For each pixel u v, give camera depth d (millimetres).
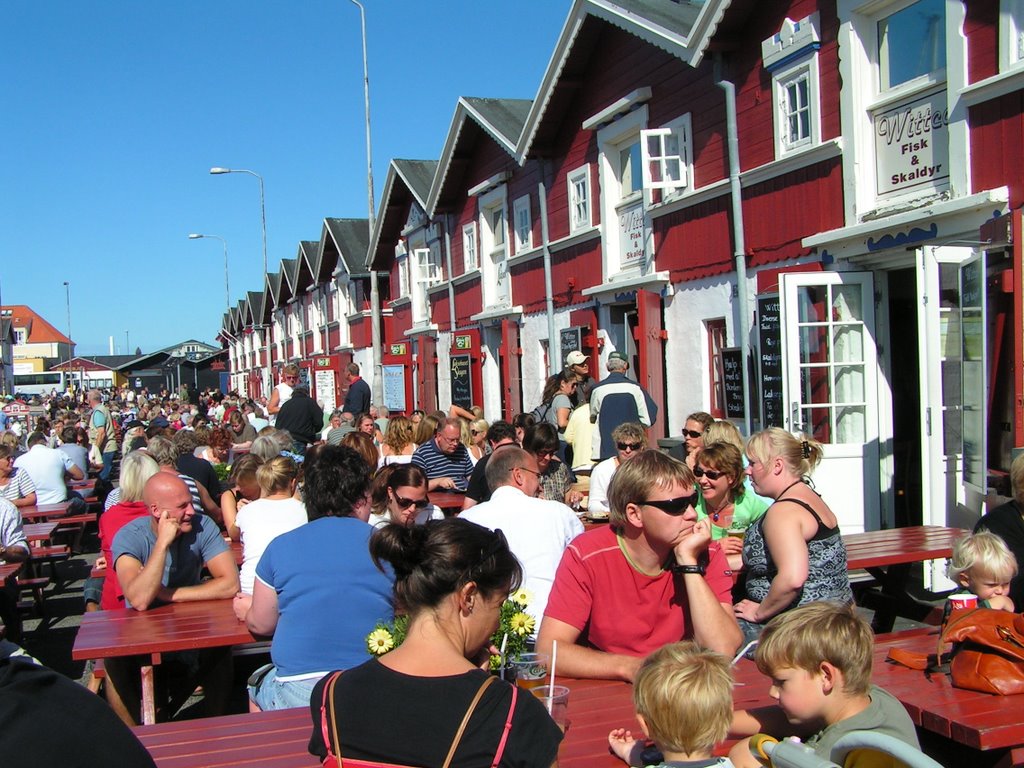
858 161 9086
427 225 23188
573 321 15336
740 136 10852
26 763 1919
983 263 6801
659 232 12672
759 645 3111
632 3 12758
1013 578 4629
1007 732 3229
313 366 33125
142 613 5477
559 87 14555
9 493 12406
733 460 5754
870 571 7039
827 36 9430
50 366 113375
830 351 9258
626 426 7609
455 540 2605
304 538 4535
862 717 2945
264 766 3256
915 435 10797
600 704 3691
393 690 2455
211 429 12578
